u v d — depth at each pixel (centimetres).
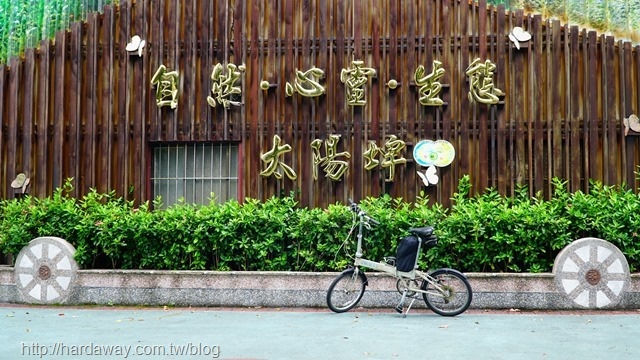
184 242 845
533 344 577
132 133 952
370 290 793
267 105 937
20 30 1201
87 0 1173
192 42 951
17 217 874
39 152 952
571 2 1314
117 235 849
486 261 797
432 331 639
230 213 845
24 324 688
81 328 662
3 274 857
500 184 884
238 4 951
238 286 812
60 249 839
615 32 1282
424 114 908
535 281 770
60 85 955
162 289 822
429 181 888
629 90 875
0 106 958
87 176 943
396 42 916
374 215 823
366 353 541
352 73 911
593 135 875
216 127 939
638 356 530
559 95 886
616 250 763
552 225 783
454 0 914
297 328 658
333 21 936
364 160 911
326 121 922
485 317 723
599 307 761
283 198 903
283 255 833
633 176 867
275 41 942
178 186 953
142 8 957
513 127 891
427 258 809
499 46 897
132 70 956
